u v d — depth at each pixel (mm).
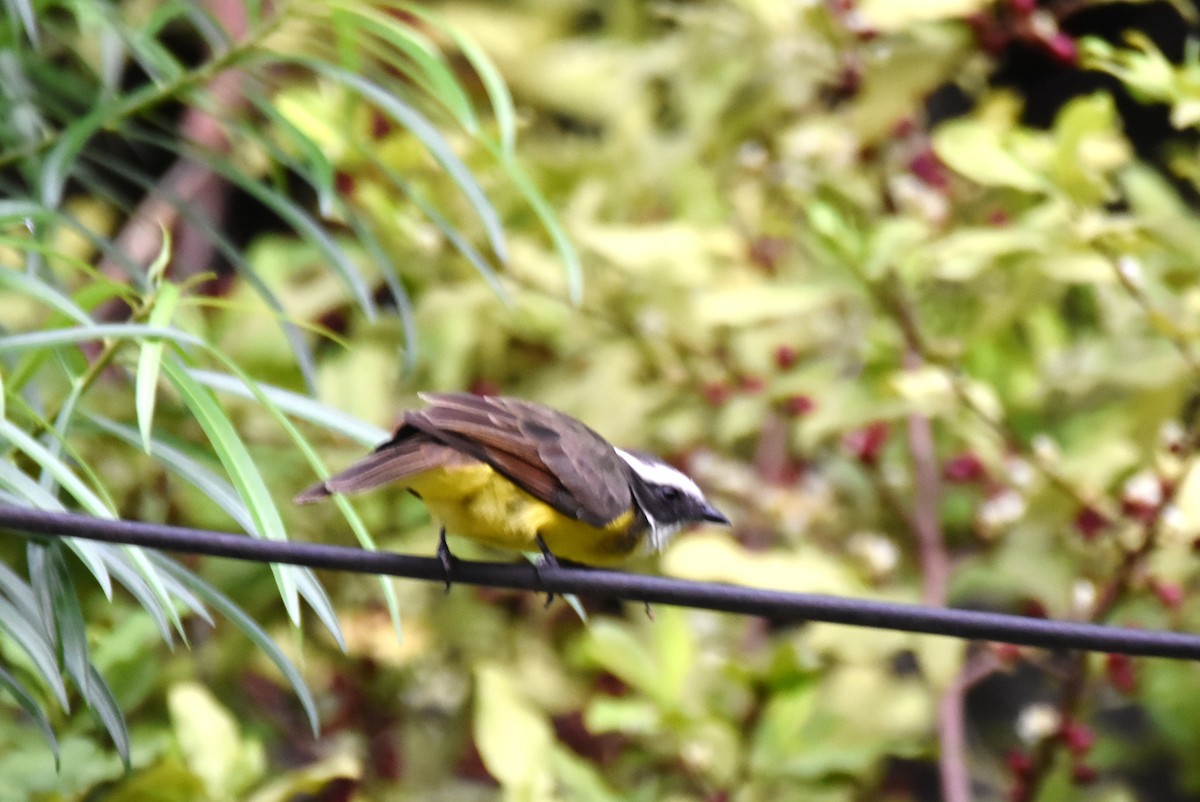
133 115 8734
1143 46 9484
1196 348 9867
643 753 11117
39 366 7141
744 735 10070
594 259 11391
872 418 10180
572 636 12227
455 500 7156
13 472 6441
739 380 11359
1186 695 11703
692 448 11695
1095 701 11961
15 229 9062
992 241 9742
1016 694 15492
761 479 11883
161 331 6336
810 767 9703
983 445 10648
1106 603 9906
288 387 11172
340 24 8117
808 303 10070
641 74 12508
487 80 7895
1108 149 10008
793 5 10703
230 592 11172
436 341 11773
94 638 9141
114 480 10555
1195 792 12172
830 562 9938
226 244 8578
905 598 9852
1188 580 10703
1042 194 10602
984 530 10586
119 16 8891
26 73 9258
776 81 11820
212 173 13383
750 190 11789
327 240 8289
